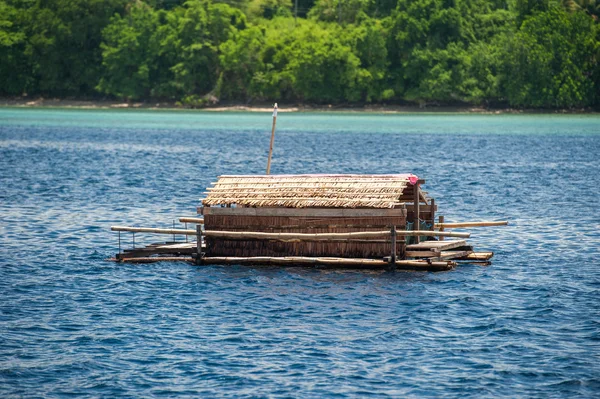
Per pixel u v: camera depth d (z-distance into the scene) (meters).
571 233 146.88
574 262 122.31
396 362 80.31
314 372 77.94
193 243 129.00
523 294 103.56
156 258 121.94
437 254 115.56
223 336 87.62
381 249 116.81
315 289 105.81
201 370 78.44
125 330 89.50
